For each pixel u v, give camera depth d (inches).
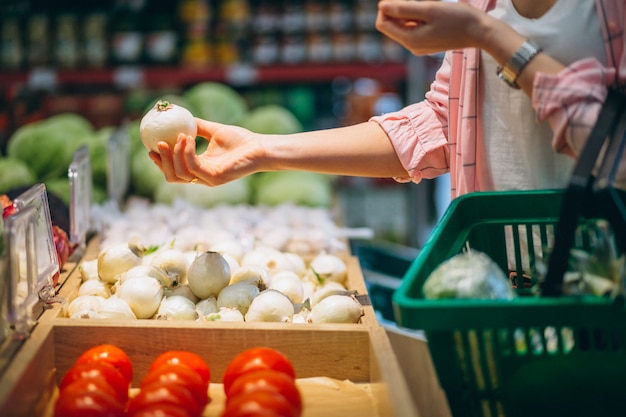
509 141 62.4
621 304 43.3
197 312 65.6
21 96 157.8
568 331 52.6
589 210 49.9
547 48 57.2
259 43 161.8
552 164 61.5
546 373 47.9
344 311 63.2
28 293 57.5
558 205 61.7
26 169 121.2
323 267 79.7
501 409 50.8
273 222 108.7
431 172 70.2
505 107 61.9
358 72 160.2
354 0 163.3
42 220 64.1
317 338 60.0
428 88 173.9
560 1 57.4
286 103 169.3
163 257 71.8
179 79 157.8
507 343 49.3
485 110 63.3
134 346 59.7
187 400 49.0
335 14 162.1
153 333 59.7
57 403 48.6
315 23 162.1
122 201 121.0
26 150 125.0
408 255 123.7
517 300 44.2
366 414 54.6
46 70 156.7
